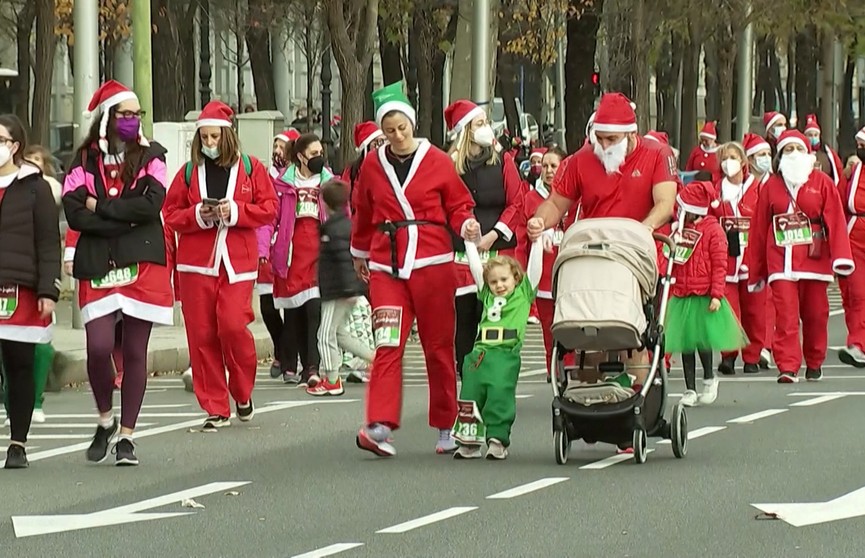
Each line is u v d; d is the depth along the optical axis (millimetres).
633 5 56688
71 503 14875
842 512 14070
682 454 17016
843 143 91812
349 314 23594
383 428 17172
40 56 49281
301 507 14547
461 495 15023
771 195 24562
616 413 16234
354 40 39969
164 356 26312
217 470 16594
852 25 62906
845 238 24469
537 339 31859
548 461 16922
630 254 16062
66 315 32188
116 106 16766
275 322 25250
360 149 25406
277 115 35375
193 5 63531
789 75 89562
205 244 19141
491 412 16984
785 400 22016
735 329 21391
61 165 48000
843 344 30344
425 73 67062
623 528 13484
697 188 21359
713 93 84188
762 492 15008
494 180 18984
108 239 16781
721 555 12523
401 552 12672
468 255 16938
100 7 50438
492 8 42938
